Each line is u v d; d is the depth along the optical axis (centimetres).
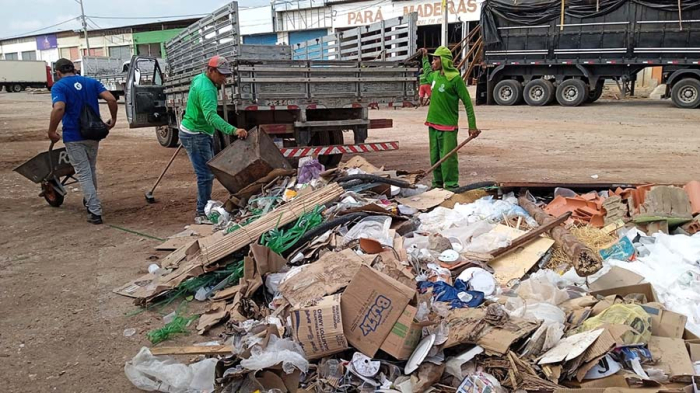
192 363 336
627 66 1948
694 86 1864
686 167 905
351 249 429
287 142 840
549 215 515
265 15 3988
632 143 1178
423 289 382
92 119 641
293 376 314
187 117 634
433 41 3547
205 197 662
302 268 402
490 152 1091
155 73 1232
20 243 595
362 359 313
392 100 859
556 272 427
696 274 405
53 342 381
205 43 923
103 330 398
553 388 282
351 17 3653
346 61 808
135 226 651
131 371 330
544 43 2047
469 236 486
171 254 512
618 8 1878
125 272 503
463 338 310
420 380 298
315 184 595
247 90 743
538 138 1279
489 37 2155
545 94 2114
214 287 447
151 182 908
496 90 2214
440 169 701
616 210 531
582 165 936
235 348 336
